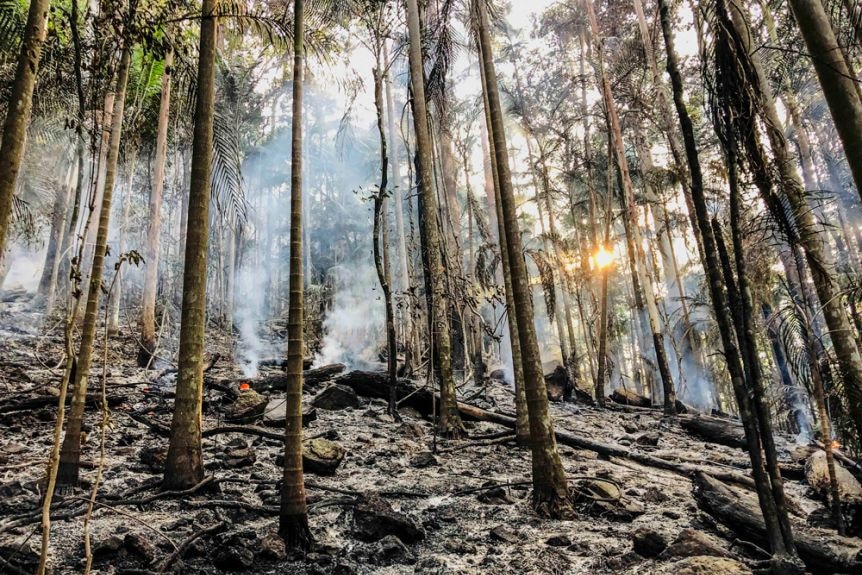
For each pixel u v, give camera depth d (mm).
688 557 2992
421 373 11141
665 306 16484
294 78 3896
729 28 3281
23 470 4387
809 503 4656
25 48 2693
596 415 10031
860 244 13891
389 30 7977
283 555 3180
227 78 14750
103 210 4258
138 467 4660
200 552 3143
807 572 3061
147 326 10141
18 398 6230
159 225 10734
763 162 3336
